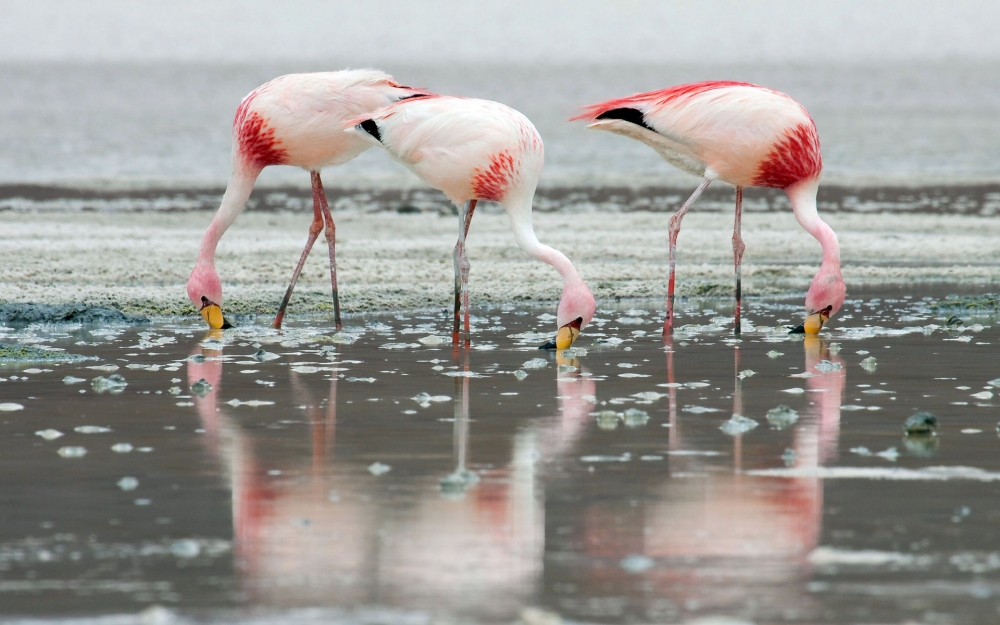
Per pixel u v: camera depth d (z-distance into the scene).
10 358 12.32
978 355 12.70
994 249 21.80
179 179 33.69
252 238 22.11
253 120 14.05
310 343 13.57
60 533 6.84
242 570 6.28
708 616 5.69
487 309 16.27
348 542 6.70
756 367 12.07
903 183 33.09
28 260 18.91
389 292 17.11
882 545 6.63
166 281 17.84
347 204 28.58
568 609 5.79
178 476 7.97
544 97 89.50
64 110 68.19
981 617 5.68
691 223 24.95
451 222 25.22
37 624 5.61
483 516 7.14
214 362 12.30
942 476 7.95
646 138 13.70
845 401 10.38
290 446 8.77
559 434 9.16
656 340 13.80
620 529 6.90
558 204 28.48
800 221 13.88
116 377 11.12
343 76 14.02
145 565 6.35
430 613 5.75
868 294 17.55
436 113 12.92
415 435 9.12
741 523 7.00
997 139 49.00
